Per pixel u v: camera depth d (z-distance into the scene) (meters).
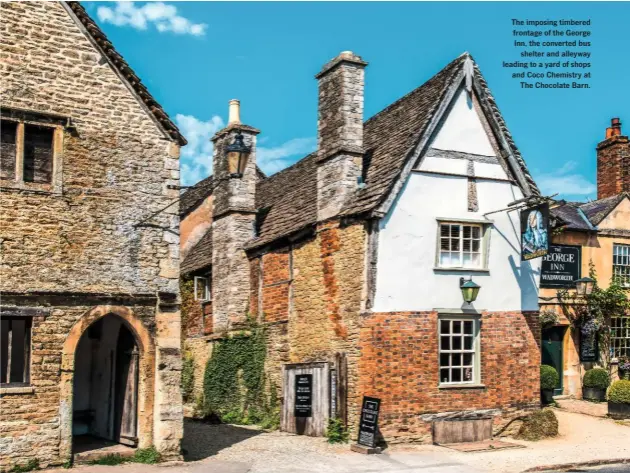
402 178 16.55
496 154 17.94
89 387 16.47
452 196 17.23
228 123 22.53
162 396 14.08
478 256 17.64
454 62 18.12
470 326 17.39
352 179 17.56
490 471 13.80
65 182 13.65
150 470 13.25
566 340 22.59
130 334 14.63
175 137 14.88
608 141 26.17
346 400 16.42
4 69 13.20
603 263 23.47
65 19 13.91
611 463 14.84
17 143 13.26
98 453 13.73
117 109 14.33
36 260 13.23
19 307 12.94
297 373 17.95
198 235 27.09
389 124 19.14
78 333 13.45
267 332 20.16
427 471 13.71
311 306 18.28
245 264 21.56
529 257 17.34
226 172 22.09
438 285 16.88
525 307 18.00
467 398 16.89
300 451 15.41
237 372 20.81
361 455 15.03
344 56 17.80
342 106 17.67
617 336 23.36
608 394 19.69
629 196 24.27
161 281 14.41
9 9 13.34
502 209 17.66
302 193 21.19
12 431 12.73
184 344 24.09
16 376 13.45
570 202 26.31
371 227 16.38
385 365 16.12
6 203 13.05
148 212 14.44
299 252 19.03
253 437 17.28
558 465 14.28
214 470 13.41
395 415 16.09
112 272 13.94
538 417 17.30
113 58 14.30
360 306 16.31
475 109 17.75
